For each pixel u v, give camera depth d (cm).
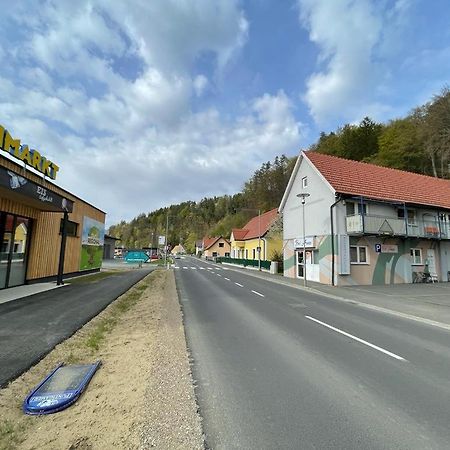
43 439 319
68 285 1531
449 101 3838
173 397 415
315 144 6725
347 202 2120
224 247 8238
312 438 327
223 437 327
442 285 2008
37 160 1434
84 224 2227
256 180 7756
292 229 2564
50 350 583
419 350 646
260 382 470
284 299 1349
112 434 328
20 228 1411
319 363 556
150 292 1457
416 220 2244
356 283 2038
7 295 1160
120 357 564
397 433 338
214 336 724
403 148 4381
